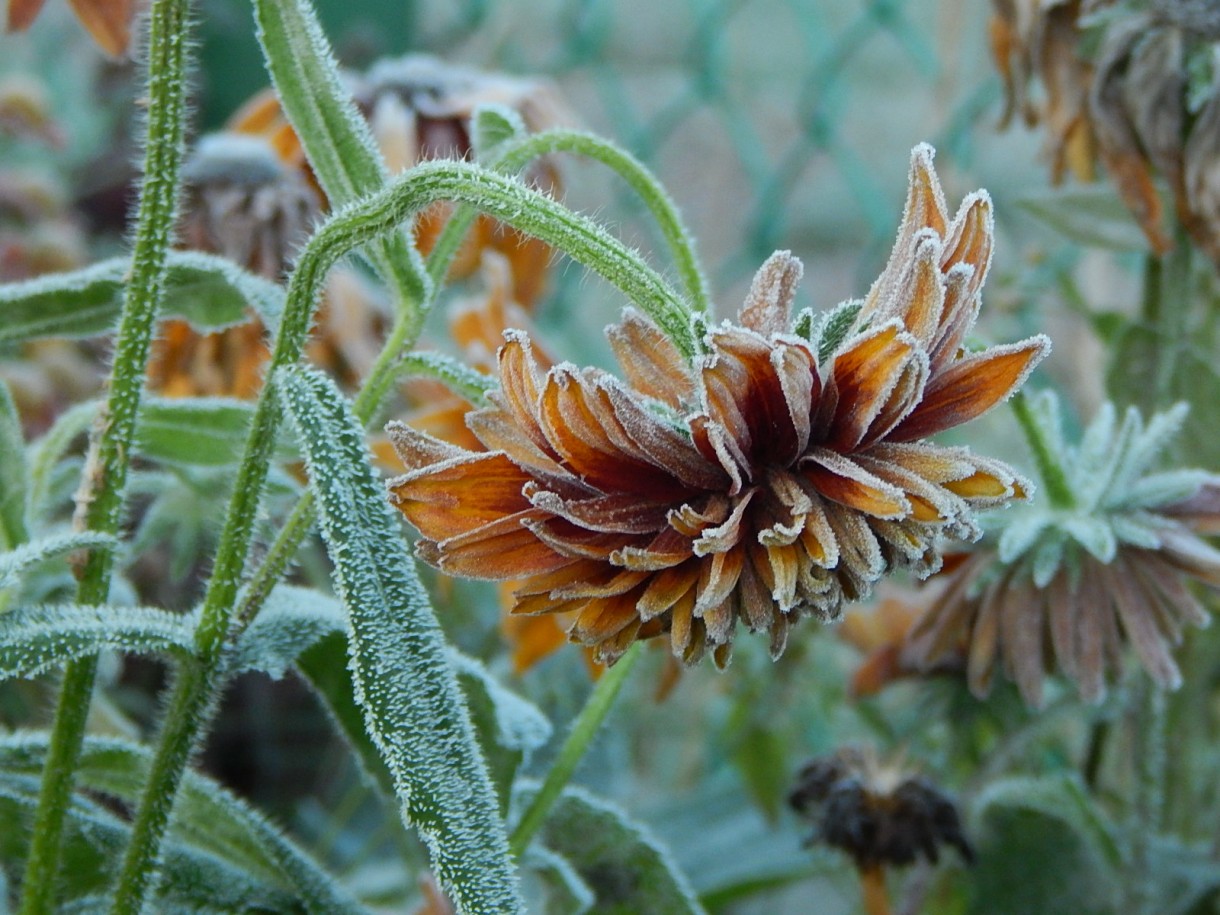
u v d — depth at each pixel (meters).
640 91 1.09
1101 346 0.66
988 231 0.38
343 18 1.02
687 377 0.40
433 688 0.40
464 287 0.73
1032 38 0.57
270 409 0.42
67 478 0.52
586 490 0.39
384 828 0.66
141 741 0.55
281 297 0.47
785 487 0.38
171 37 0.42
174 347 0.57
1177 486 0.49
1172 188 0.55
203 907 0.46
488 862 0.39
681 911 0.50
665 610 0.38
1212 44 0.54
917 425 0.39
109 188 1.03
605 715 0.48
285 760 0.86
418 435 0.40
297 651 0.44
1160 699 0.56
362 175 0.44
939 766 0.62
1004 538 0.49
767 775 0.67
